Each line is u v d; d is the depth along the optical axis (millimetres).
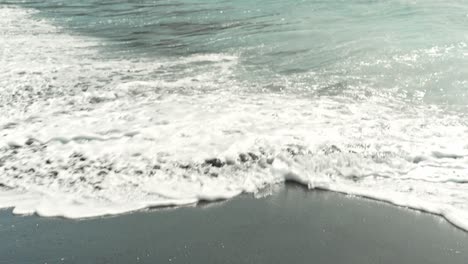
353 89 6848
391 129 5410
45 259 3361
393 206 4043
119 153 4992
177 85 7297
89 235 3674
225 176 4562
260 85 7191
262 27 10992
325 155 4828
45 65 8516
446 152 4852
